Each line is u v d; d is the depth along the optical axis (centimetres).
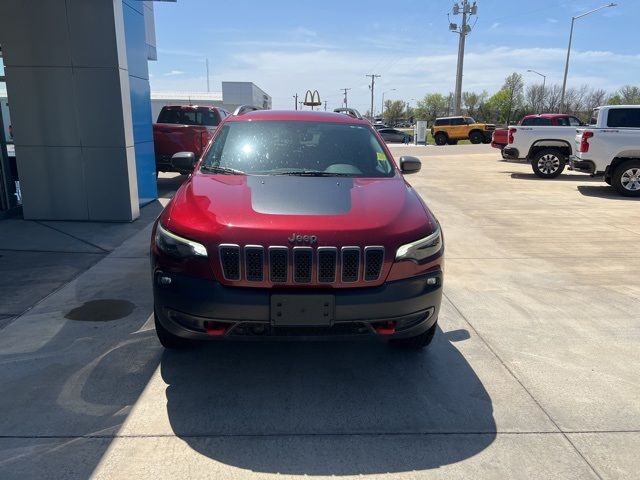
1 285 500
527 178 1476
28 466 250
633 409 314
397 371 355
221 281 290
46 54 715
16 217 802
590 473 258
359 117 499
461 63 4188
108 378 334
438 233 328
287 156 405
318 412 304
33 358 357
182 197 342
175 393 319
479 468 259
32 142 746
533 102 6712
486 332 421
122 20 738
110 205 774
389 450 271
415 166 461
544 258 644
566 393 330
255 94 4859
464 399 321
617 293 520
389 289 296
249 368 354
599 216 909
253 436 279
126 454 261
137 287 500
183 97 4525
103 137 747
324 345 392
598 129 1128
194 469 252
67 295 476
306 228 291
